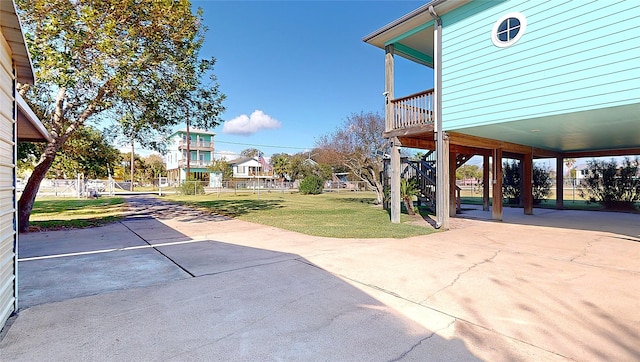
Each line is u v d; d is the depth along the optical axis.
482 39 6.54
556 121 6.20
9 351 2.20
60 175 24.83
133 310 2.93
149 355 2.16
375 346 2.28
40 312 2.88
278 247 5.72
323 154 19.06
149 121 9.23
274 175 43.81
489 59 6.43
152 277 3.97
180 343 2.32
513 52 6.05
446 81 7.24
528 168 11.18
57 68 6.14
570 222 9.09
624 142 10.02
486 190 12.20
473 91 6.72
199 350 2.22
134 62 7.16
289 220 9.71
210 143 43.06
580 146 11.33
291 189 35.66
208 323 2.65
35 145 9.95
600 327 2.56
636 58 4.68
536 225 8.48
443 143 7.43
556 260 4.71
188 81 8.95
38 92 8.18
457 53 6.99
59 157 12.54
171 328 2.56
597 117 5.78
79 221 9.43
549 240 6.32
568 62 5.36
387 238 6.56
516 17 6.01
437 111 7.46
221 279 3.87
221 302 3.12
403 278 3.87
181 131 41.00
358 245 5.84
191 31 8.49
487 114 6.49
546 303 3.06
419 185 11.11
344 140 16.98
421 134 8.34
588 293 3.32
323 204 16.22
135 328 2.56
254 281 3.78
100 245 6.04
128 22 7.39
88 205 15.67
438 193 7.70
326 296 3.28
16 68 3.13
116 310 2.93
